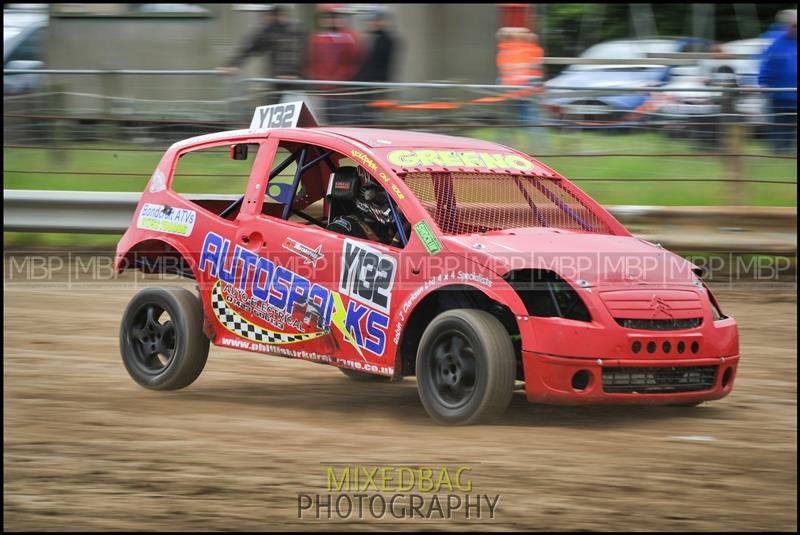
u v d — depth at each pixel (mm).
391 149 17594
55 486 13250
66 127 34125
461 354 15664
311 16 39500
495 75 42156
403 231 16625
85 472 13797
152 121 33531
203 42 41500
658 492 12922
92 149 34031
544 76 40031
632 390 15500
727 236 28547
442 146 18328
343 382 20125
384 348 16219
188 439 15406
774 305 26922
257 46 36562
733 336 16438
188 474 13703
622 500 12633
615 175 30781
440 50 42156
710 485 13203
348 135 18094
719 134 29828
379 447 14883
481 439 15117
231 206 19531
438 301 17125
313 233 17359
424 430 15906
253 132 19016
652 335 15430
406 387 19734
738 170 29641
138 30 42125
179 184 32094
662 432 15781
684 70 37438
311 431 15883
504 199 17594
